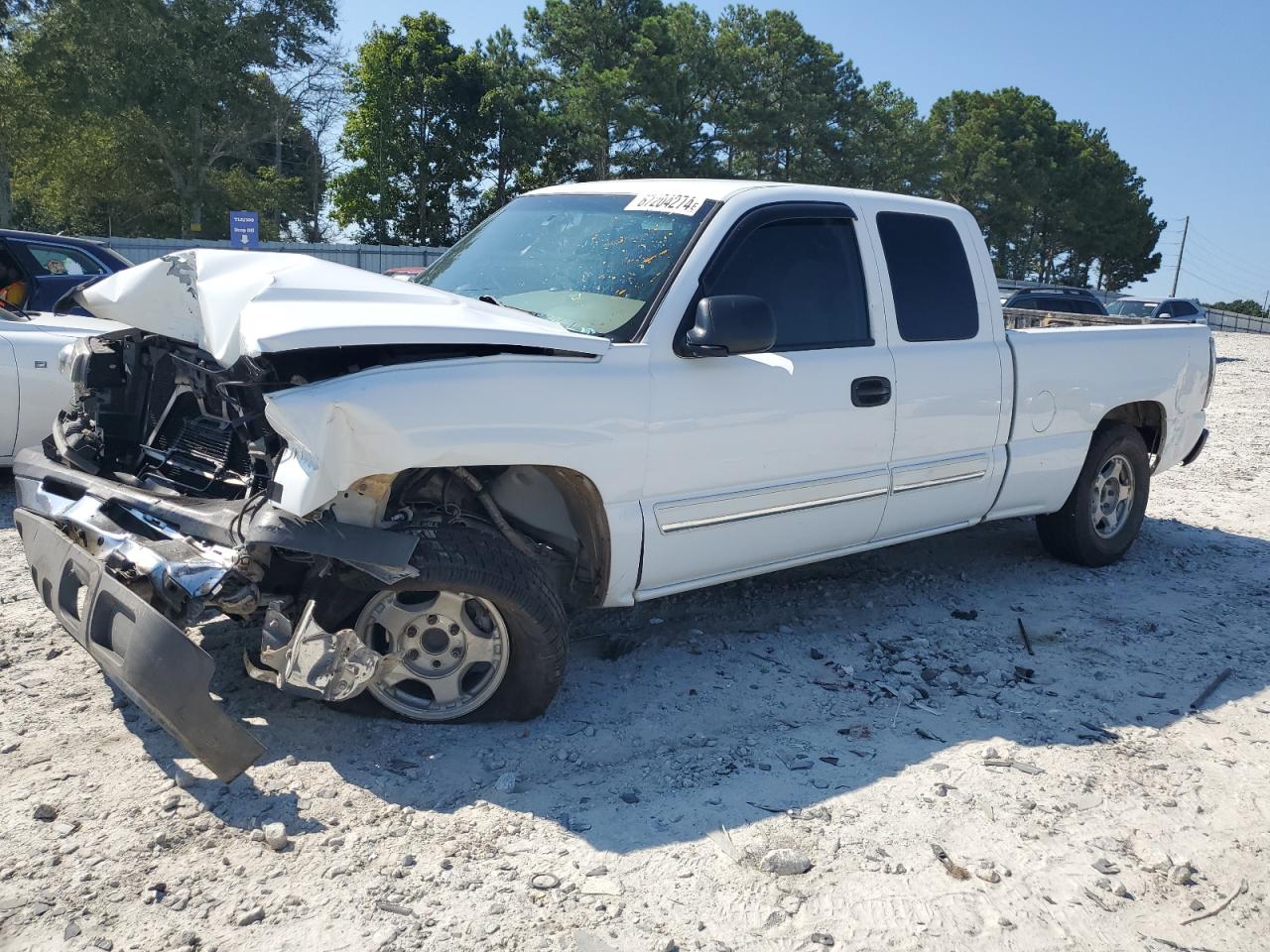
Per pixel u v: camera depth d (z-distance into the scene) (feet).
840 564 19.94
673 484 13.17
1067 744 12.98
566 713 13.03
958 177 240.94
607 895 9.49
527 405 11.59
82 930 8.61
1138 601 18.75
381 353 11.18
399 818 10.44
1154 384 20.20
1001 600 18.44
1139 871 10.37
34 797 10.43
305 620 10.64
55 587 11.59
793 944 9.02
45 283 33.27
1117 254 294.05
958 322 16.71
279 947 8.56
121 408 13.33
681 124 167.63
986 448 17.29
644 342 12.81
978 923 9.45
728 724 13.08
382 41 159.74
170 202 153.17
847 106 199.52
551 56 181.88
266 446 11.13
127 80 132.87
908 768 12.16
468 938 8.82
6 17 128.47
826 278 14.98
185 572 10.37
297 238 172.96
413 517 11.52
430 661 12.09
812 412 14.40
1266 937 9.49
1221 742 13.24
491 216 16.99
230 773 10.26
